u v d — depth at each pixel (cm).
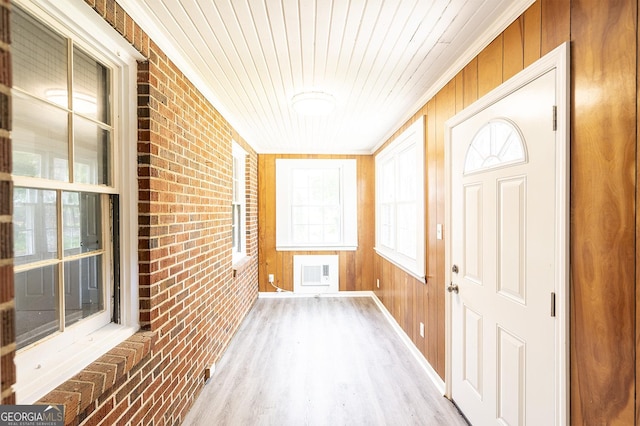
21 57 92
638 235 83
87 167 121
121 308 138
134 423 128
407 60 179
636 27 83
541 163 117
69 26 106
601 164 93
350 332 309
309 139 381
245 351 266
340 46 163
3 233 48
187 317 184
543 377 117
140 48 134
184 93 181
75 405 91
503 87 139
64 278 111
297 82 210
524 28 127
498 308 145
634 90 83
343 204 444
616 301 89
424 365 237
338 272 443
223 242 262
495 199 147
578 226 102
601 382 94
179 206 173
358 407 189
